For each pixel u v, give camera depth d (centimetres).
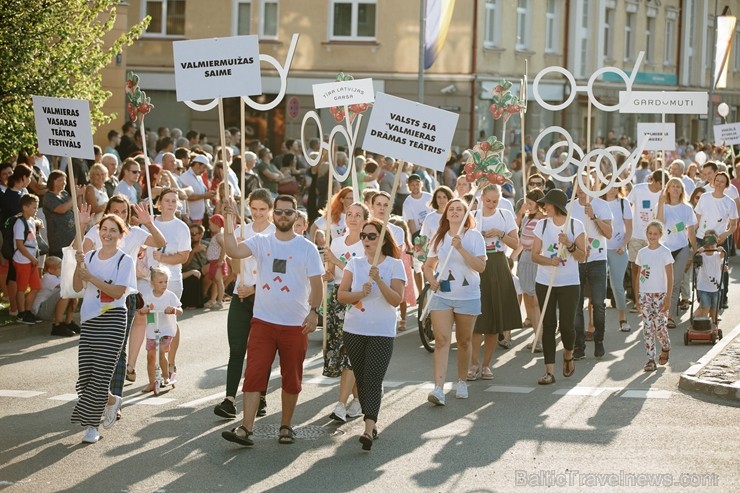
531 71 4409
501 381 1303
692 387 1235
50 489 870
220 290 1861
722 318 1803
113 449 988
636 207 1820
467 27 4050
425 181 2725
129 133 2516
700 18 5816
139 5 4069
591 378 1317
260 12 4056
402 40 4009
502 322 1318
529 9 4397
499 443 1012
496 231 1338
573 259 1298
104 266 1026
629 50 5212
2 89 1802
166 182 1852
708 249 1595
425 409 1152
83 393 1016
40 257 1697
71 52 1861
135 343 1271
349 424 1088
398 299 1009
